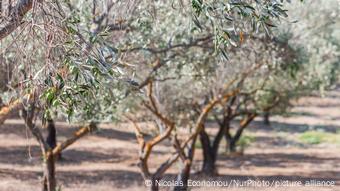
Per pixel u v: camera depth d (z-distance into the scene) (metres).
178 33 12.36
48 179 16.88
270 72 19.22
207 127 45.59
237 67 18.23
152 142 16.86
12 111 9.03
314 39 19.91
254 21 6.42
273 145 39.00
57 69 6.05
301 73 22.02
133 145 35.94
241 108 32.09
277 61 15.80
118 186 22.72
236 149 34.50
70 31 6.20
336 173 27.59
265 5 6.36
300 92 24.20
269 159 32.22
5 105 10.53
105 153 32.38
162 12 11.66
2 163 26.66
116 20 9.95
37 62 7.41
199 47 13.40
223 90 18.81
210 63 15.07
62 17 6.35
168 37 12.42
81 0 10.38
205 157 25.92
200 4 6.08
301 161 31.84
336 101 73.94
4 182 22.14
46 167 16.88
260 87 21.89
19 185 21.72
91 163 28.88
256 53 14.18
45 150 16.81
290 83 23.05
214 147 25.95
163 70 14.48
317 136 43.50
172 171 26.02
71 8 9.45
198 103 19.56
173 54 13.58
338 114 62.09
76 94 6.08
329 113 62.50
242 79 18.53
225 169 28.00
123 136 38.88
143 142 17.11
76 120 13.91
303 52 16.97
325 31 21.77
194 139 18.66
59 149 16.80
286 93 23.64
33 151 30.41
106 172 26.38
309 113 61.69
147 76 14.68
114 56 6.81
